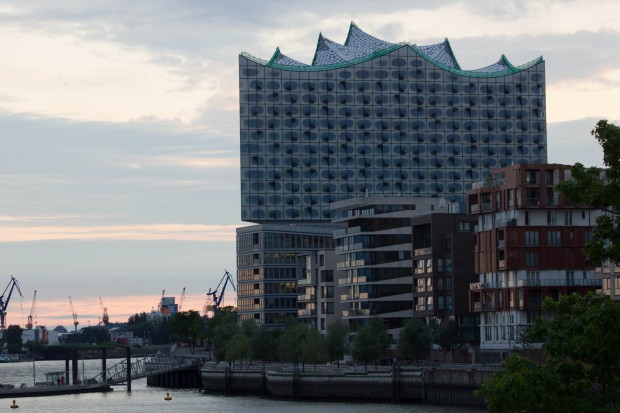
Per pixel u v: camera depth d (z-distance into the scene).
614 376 66.31
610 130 67.00
